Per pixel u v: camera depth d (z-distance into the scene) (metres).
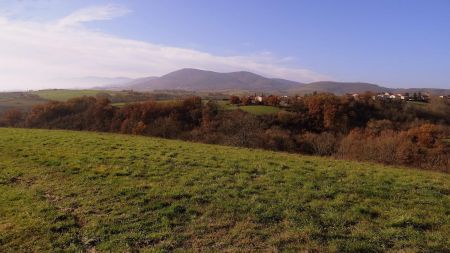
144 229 9.89
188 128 51.72
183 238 9.37
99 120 55.66
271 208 11.30
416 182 15.16
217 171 15.93
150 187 13.50
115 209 11.34
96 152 19.92
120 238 9.34
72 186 13.71
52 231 9.84
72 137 26.41
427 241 9.17
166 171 15.84
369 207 11.59
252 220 10.50
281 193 12.80
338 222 10.31
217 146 25.25
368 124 46.34
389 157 35.66
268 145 43.84
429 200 12.55
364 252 8.63
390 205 11.89
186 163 17.66
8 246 9.01
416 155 35.00
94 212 11.17
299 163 18.56
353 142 40.47
